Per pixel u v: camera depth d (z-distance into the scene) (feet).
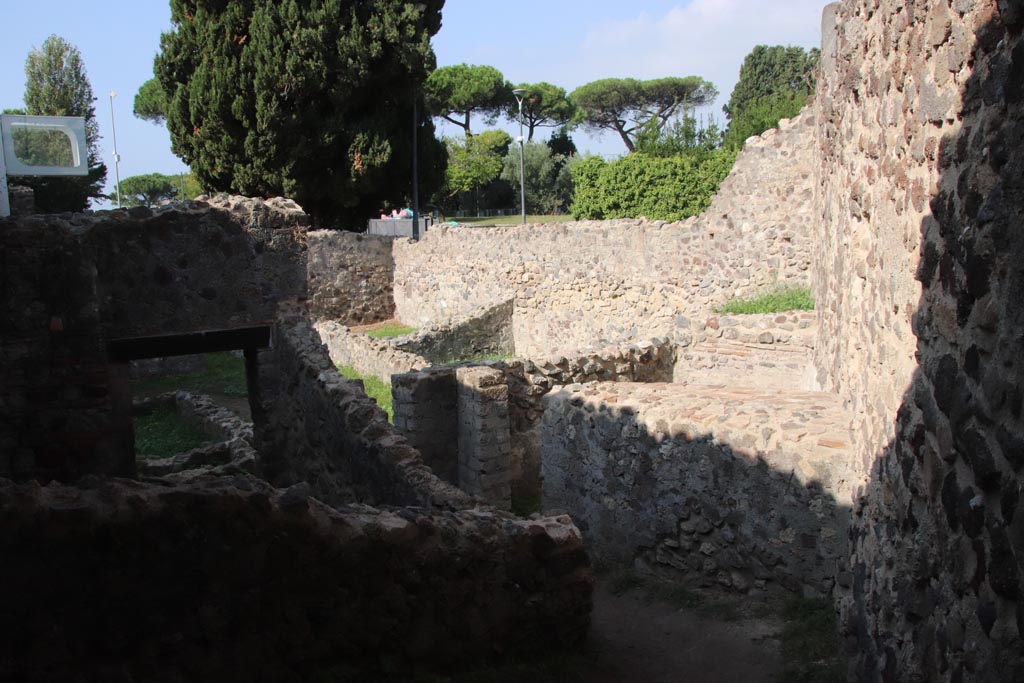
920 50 11.28
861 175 17.28
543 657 16.44
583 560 16.76
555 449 27.63
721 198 46.06
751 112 96.58
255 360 26.55
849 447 19.01
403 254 82.43
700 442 22.16
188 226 24.26
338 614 13.61
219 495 12.14
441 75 179.63
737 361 37.68
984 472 7.79
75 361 21.70
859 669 14.79
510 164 155.02
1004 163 7.43
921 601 10.71
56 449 21.70
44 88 124.47
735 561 21.57
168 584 11.94
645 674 17.34
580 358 35.63
